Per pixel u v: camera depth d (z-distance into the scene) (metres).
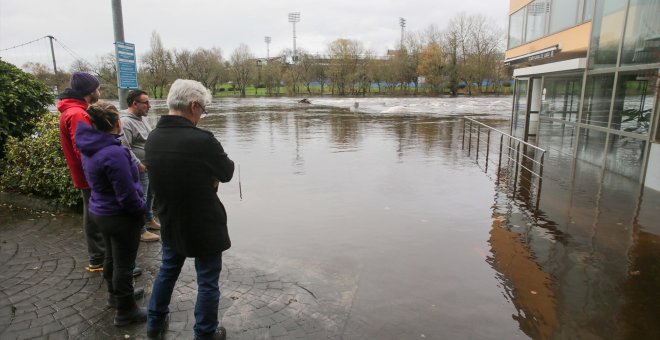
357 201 7.12
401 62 62.38
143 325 3.21
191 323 3.25
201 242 2.71
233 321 3.33
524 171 9.59
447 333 3.37
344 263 4.63
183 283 3.90
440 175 9.12
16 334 3.04
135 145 4.86
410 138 14.99
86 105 3.79
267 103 42.38
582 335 3.42
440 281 4.27
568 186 8.22
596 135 10.22
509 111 29.31
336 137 15.30
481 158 11.21
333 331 3.27
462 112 28.33
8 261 4.27
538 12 14.17
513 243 5.34
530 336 3.38
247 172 9.45
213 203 2.75
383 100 46.91
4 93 6.77
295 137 15.38
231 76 68.06
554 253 5.04
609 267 4.68
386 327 3.40
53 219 5.52
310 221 6.08
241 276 4.19
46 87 7.71
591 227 5.93
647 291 4.15
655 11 7.97
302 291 3.91
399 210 6.64
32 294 3.62
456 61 60.19
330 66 65.31
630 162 8.79
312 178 8.84
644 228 5.89
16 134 7.03
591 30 10.32
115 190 2.92
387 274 4.39
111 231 3.01
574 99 11.63
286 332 3.21
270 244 5.16
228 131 17.44
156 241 4.90
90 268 4.09
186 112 2.73
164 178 2.64
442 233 5.66
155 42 64.50
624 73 8.98
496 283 4.27
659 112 7.85
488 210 6.69
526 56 14.38
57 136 5.76
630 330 3.50
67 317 3.28
